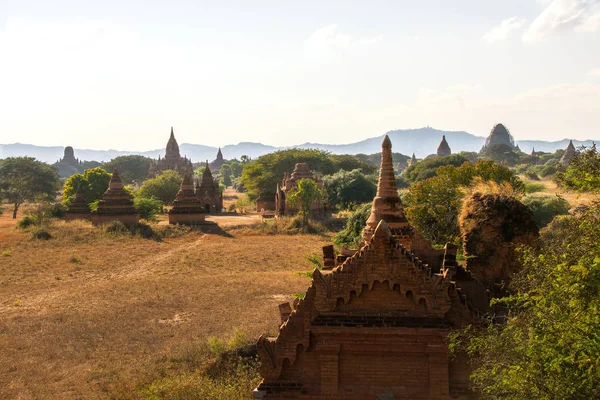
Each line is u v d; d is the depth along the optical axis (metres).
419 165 151.12
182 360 31.09
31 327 38.62
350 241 56.00
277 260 66.50
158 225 90.44
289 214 105.44
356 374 15.23
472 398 14.70
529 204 49.62
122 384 27.64
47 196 160.12
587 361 11.03
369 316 15.13
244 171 150.12
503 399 12.53
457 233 38.31
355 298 15.33
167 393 25.45
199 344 33.00
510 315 16.08
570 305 12.02
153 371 29.39
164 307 43.91
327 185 120.81
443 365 14.79
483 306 17.38
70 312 42.56
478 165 52.53
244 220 104.50
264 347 15.74
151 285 52.12
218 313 41.66
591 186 14.06
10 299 47.16
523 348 12.12
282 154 147.88
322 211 101.06
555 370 11.47
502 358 12.67
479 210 20.12
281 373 15.70
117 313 42.03
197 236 86.25
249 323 38.06
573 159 14.58
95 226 86.50
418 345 14.98
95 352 33.31
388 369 15.12
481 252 19.58
